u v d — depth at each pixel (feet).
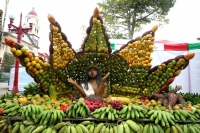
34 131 11.07
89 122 11.98
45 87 17.15
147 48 17.97
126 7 58.44
